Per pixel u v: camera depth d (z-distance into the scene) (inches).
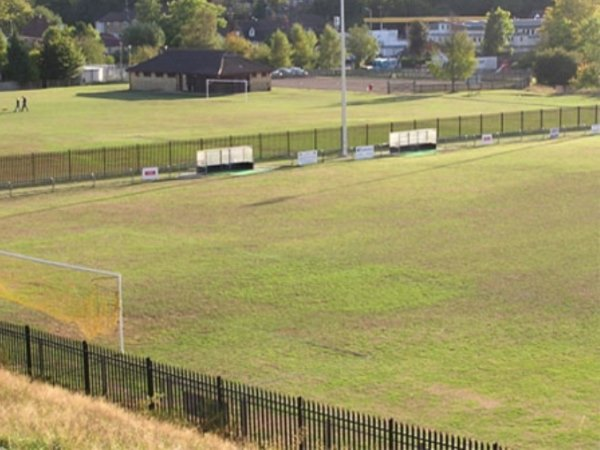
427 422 1285.7
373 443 1150.3
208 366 1517.0
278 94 7411.4
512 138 4443.9
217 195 3093.0
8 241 2438.5
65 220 2714.1
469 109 5915.4
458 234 2443.4
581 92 7342.5
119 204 2960.1
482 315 1750.7
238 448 1120.8
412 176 3408.0
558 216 2650.1
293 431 1177.4
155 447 1090.7
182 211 2827.3
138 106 6417.3
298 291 1935.3
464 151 4065.0
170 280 2034.9
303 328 1700.3
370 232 2487.7
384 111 5861.2
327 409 1195.9
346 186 3218.5
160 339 1657.2
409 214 2721.5
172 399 1277.1
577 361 1502.2
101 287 1971.0
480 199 2935.5
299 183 3302.2
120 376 1357.0
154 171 3449.8
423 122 5019.7
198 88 7726.4
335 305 1835.6
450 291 1914.4
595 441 1218.0
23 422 1146.0
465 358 1525.6
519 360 1512.1
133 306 1844.2
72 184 3339.1
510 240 2363.4
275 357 1555.1
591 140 4350.4
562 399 1353.3
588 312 1755.7
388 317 1752.0
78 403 1267.2
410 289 1934.1
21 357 1483.8
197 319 1764.3
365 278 2023.9
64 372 1419.8
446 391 1391.5
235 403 1239.5
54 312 1803.6
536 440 1223.5
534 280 1983.3
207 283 2006.6
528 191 3056.1
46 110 6117.1
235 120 5413.4
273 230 2532.0
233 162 3597.4
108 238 2466.8
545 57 7657.5
